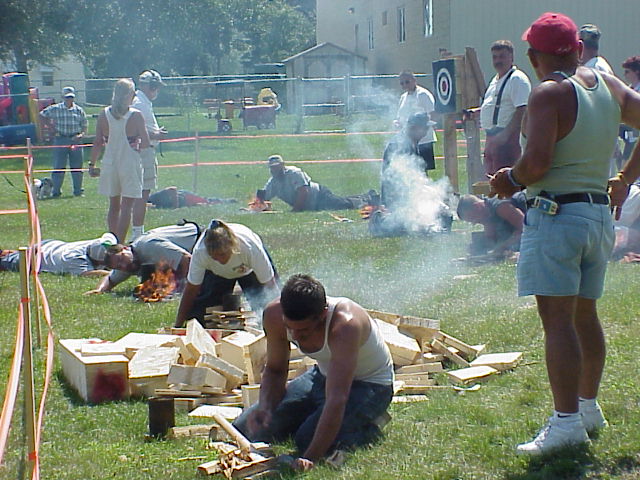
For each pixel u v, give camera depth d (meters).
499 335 5.92
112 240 9.02
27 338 3.77
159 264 7.63
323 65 44.53
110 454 4.20
